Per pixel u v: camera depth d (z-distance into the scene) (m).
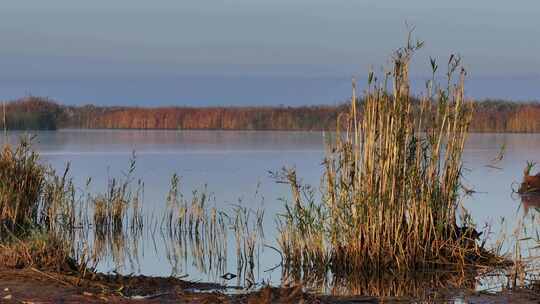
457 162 27.94
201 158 78.31
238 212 34.19
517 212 40.22
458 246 27.27
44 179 39.09
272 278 25.88
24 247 23.73
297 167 66.88
